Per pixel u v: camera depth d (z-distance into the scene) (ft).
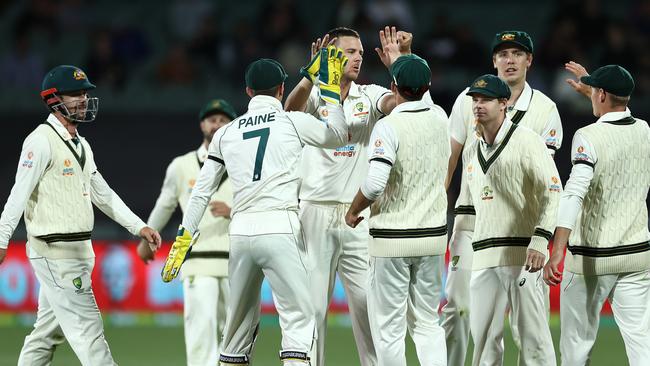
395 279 69.51
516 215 70.69
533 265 68.08
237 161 70.33
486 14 213.05
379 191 67.10
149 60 200.75
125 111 161.79
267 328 132.98
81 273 73.67
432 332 70.38
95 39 191.21
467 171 73.82
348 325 136.67
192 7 207.31
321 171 75.20
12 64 191.01
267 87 71.20
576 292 72.18
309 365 70.13
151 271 139.95
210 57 188.55
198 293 85.35
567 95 167.12
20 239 143.13
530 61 77.15
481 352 72.95
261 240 69.36
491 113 69.36
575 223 72.13
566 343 73.00
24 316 137.90
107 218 149.28
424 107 69.46
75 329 73.51
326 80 69.92
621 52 174.91
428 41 177.99
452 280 79.05
